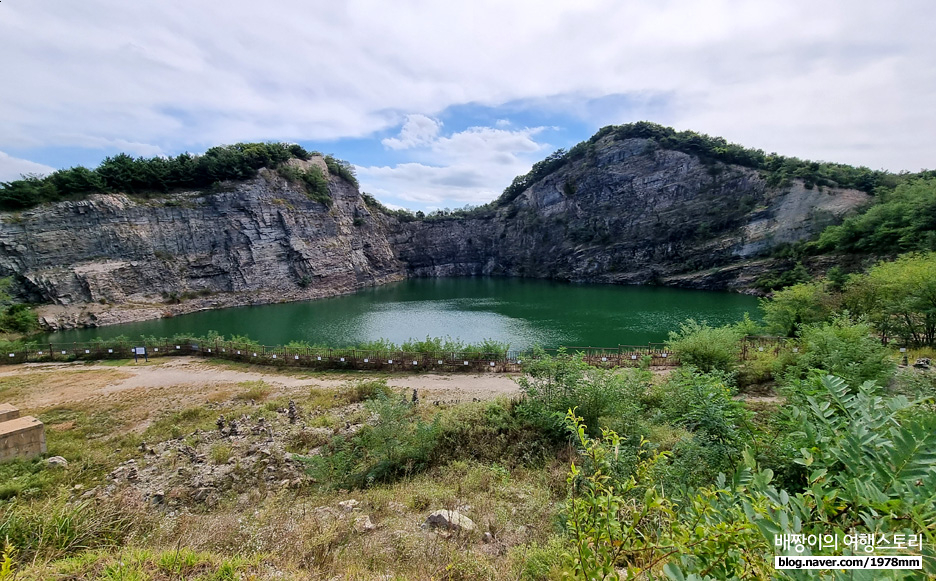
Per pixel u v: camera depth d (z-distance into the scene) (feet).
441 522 23.35
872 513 7.51
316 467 36.24
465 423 41.19
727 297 231.71
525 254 391.04
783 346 72.49
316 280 272.72
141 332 157.89
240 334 150.41
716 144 314.35
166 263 207.82
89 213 187.52
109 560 16.51
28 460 42.73
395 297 264.11
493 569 17.88
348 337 145.18
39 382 79.77
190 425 54.60
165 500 33.99
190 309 206.28
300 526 23.11
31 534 18.61
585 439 13.33
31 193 176.14
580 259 343.05
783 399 43.65
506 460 36.68
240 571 16.88
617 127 362.12
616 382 41.47
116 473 40.60
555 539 18.98
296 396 67.21
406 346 88.22
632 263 315.17
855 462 8.93
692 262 284.61
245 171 253.44
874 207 195.21
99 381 80.33
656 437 33.78
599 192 344.69
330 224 293.02
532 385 44.32
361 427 47.06
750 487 9.72
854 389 34.19
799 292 82.12
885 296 71.87
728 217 276.82
